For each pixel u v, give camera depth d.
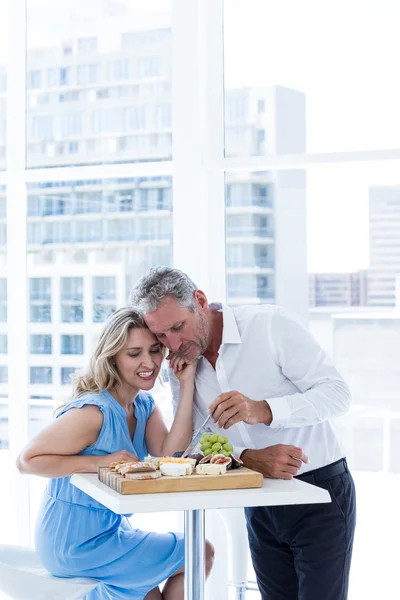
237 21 3.16
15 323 3.45
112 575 2.46
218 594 3.15
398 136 2.97
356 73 3.01
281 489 1.93
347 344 3.03
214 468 1.98
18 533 3.44
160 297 2.25
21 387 3.46
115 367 2.50
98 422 2.36
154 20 3.28
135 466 1.97
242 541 2.95
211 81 3.19
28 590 2.33
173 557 2.50
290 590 2.45
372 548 3.00
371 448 2.98
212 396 2.46
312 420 2.23
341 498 2.35
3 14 3.55
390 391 2.96
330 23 3.04
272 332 2.35
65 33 3.41
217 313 2.40
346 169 3.02
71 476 2.22
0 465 3.48
